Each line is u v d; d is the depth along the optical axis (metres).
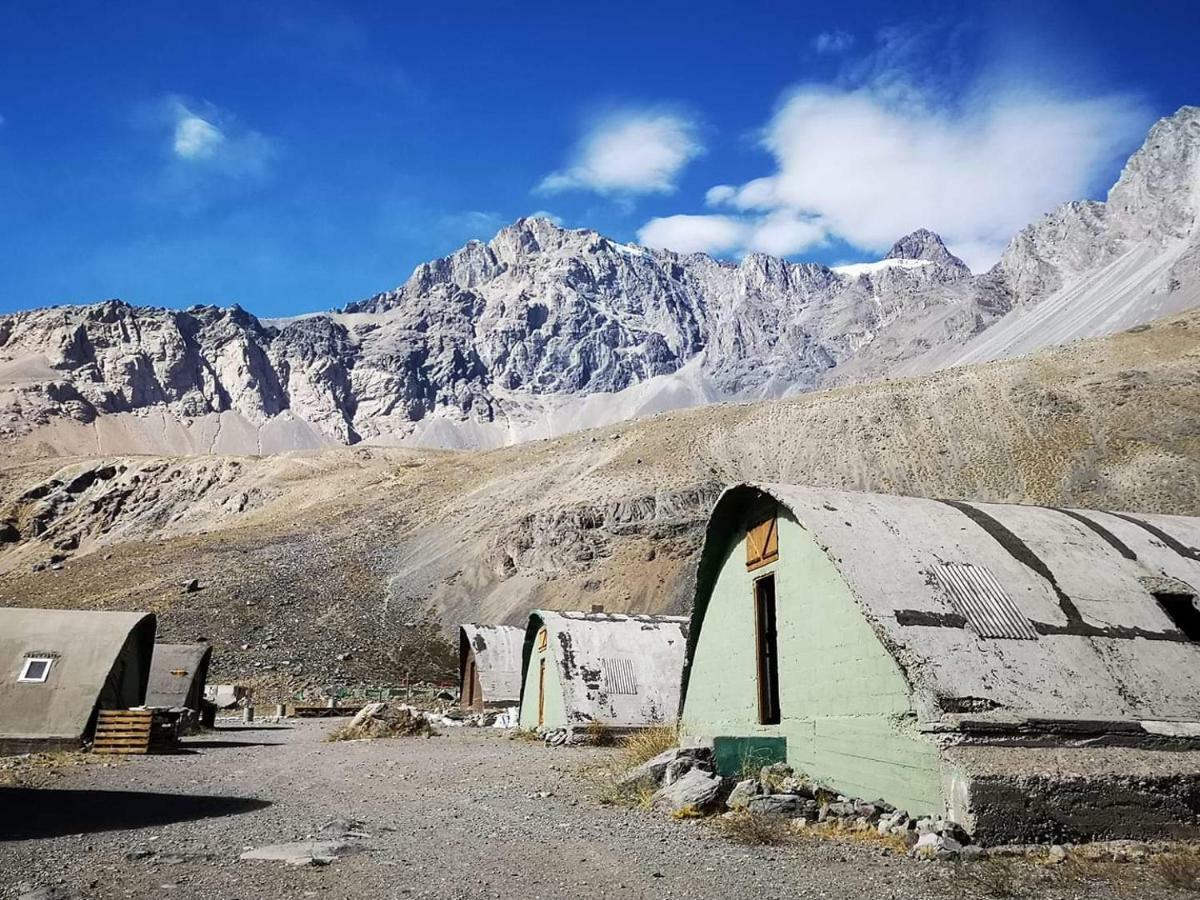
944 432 100.50
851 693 11.68
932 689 10.14
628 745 20.52
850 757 11.54
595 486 93.31
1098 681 10.66
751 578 15.20
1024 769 9.34
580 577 76.44
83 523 134.00
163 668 33.19
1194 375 96.50
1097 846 8.91
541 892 7.19
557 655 27.48
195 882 7.32
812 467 98.94
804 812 10.84
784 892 7.28
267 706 48.91
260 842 9.17
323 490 130.88
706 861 8.45
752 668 14.99
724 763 13.56
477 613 76.12
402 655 66.81
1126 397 95.75
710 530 16.17
